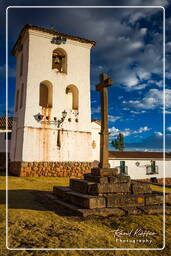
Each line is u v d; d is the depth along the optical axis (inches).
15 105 810.2
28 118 673.6
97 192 266.2
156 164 1033.5
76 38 773.9
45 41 732.7
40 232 190.1
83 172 726.5
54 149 695.7
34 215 234.1
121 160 962.1
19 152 678.5
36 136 676.7
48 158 683.4
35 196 341.7
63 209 265.1
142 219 229.8
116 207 258.4
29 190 397.4
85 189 281.1
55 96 724.7
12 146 783.7
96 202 252.7
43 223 211.6
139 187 287.9
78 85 770.2
